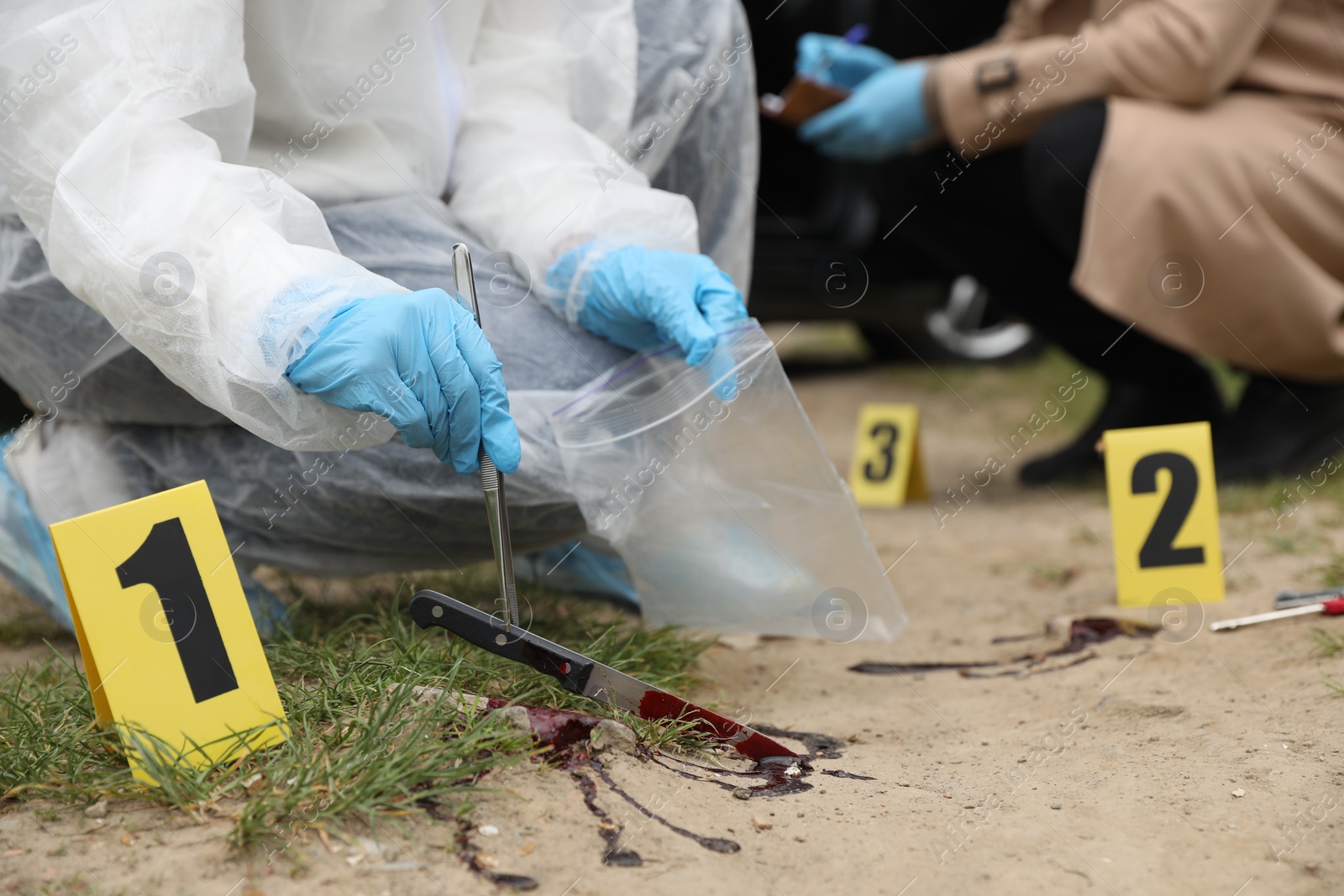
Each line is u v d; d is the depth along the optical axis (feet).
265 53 5.48
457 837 3.93
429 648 5.29
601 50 6.39
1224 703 5.55
